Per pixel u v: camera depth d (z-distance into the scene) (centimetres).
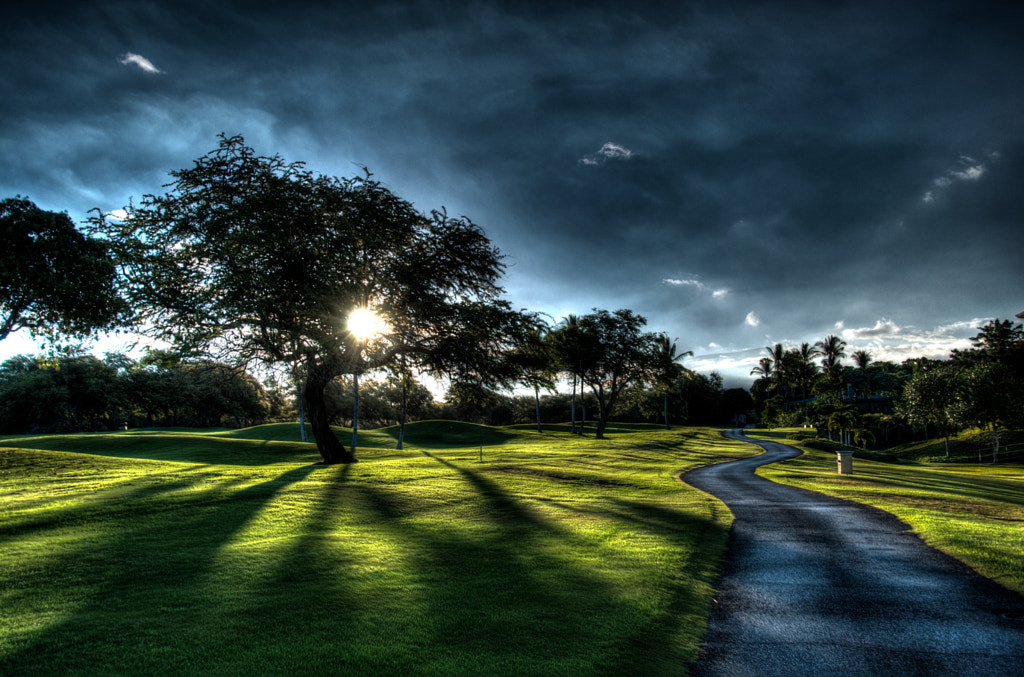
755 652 584
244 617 662
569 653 574
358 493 1603
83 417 5631
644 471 2566
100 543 983
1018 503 1620
